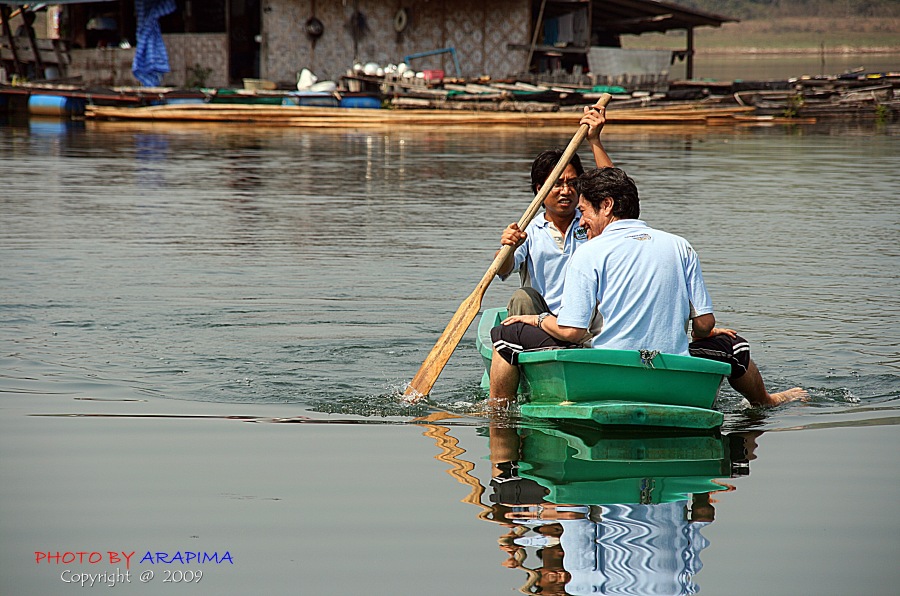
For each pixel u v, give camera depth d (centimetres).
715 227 4094
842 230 4025
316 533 1266
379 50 11306
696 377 1761
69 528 1281
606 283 1758
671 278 1759
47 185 5306
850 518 1312
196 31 11844
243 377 2056
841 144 8306
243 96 10425
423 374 1981
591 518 1317
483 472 1495
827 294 2883
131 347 2266
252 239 3725
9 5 11294
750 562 1184
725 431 1722
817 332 2467
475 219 4275
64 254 3372
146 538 1253
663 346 1756
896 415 1817
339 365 2170
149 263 3231
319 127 10031
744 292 2908
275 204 4719
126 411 1803
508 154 7325
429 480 1459
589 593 1113
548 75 10844
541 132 9462
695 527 1285
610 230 1778
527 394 1900
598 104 2147
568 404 1741
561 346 1830
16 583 1137
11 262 3222
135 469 1493
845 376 2095
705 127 10388
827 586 1126
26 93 10544
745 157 7200
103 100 10644
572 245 2038
